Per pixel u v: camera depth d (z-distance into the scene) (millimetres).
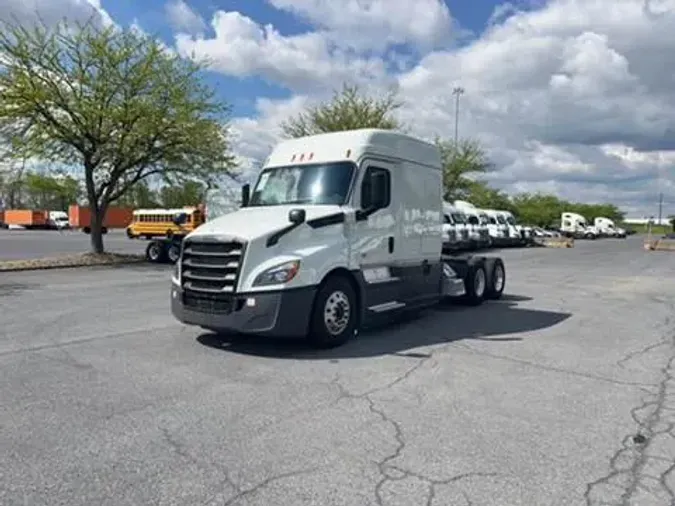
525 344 7816
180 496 3467
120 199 24141
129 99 20703
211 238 7094
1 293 12883
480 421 4781
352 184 7926
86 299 11930
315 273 7117
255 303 6762
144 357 6848
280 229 7043
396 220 8672
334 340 7438
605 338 8289
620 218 121312
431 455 4090
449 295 10461
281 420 4750
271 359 6805
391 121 39438
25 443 4227
